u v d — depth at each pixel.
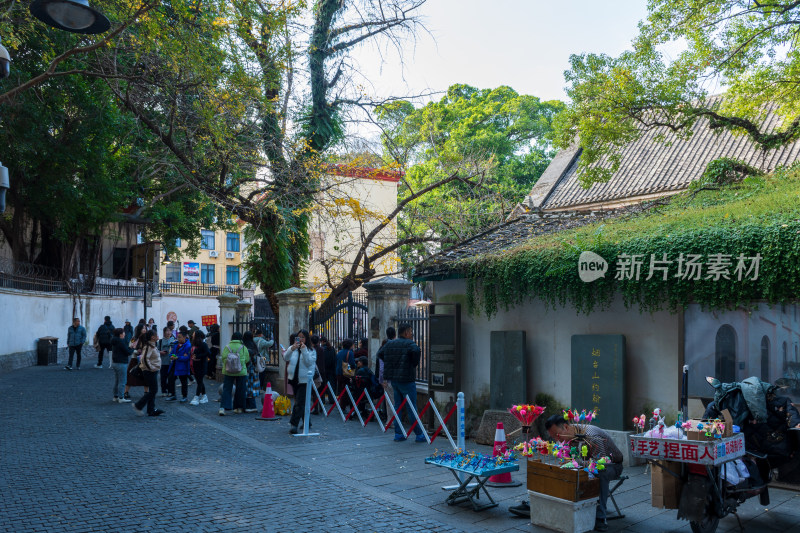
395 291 13.46
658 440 5.66
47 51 17.45
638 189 19.45
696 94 13.24
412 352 10.51
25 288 23.47
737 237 7.40
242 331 18.89
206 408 14.08
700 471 5.62
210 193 18.45
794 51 12.71
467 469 6.67
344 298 20.48
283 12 14.80
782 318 7.49
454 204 21.95
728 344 7.92
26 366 22.97
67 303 27.48
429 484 7.66
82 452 9.09
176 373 15.02
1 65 7.52
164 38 12.62
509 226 13.18
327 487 7.48
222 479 7.77
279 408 13.42
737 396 6.32
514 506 6.71
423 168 29.30
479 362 10.85
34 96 19.12
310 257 23.27
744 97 13.39
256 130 17.53
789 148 17.66
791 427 6.18
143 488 7.27
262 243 20.61
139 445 9.74
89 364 24.84
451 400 11.27
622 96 13.18
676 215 10.03
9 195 25.05
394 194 36.66
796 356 7.36
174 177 20.89
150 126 16.62
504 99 38.94
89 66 16.95
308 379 10.99
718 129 14.28
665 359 8.36
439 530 5.99
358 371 12.45
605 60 13.55
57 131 22.08
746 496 6.09
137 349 13.16
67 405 13.73
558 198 22.03
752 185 11.97
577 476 5.77
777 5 12.11
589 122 13.35
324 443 10.22
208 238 52.34
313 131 19.73
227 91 14.92
